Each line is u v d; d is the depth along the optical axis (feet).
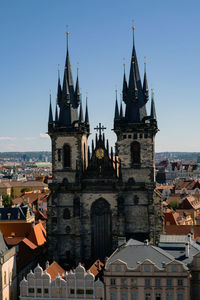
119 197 431.84
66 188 442.50
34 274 354.13
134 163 437.99
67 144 447.83
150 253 344.90
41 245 515.50
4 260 375.45
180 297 324.19
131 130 435.53
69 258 444.14
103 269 350.23
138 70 456.45
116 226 435.94
